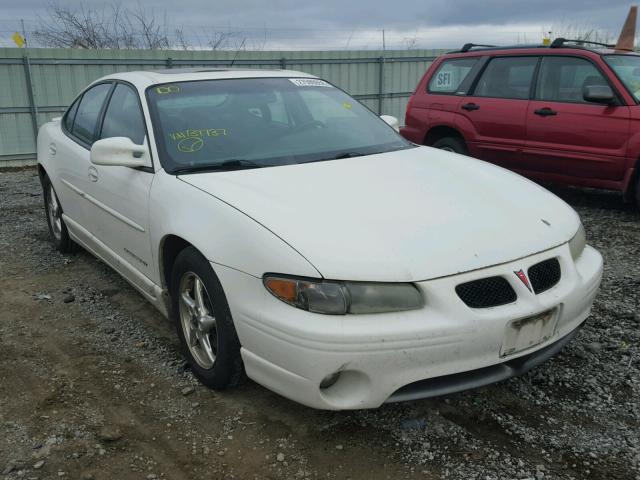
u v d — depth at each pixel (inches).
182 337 126.6
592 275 115.3
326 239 98.0
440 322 93.3
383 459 99.5
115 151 131.7
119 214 144.2
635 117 236.7
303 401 96.7
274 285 96.7
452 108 296.5
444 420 109.7
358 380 94.8
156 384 124.0
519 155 273.6
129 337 146.6
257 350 101.3
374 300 92.8
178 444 104.6
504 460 98.7
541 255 106.0
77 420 112.0
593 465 97.3
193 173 126.1
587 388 119.7
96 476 96.8
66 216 192.2
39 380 126.6
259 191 113.7
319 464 98.6
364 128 159.0
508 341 98.7
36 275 191.8
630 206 272.5
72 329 151.6
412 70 665.0
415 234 101.1
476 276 97.5
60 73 498.9
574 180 260.5
